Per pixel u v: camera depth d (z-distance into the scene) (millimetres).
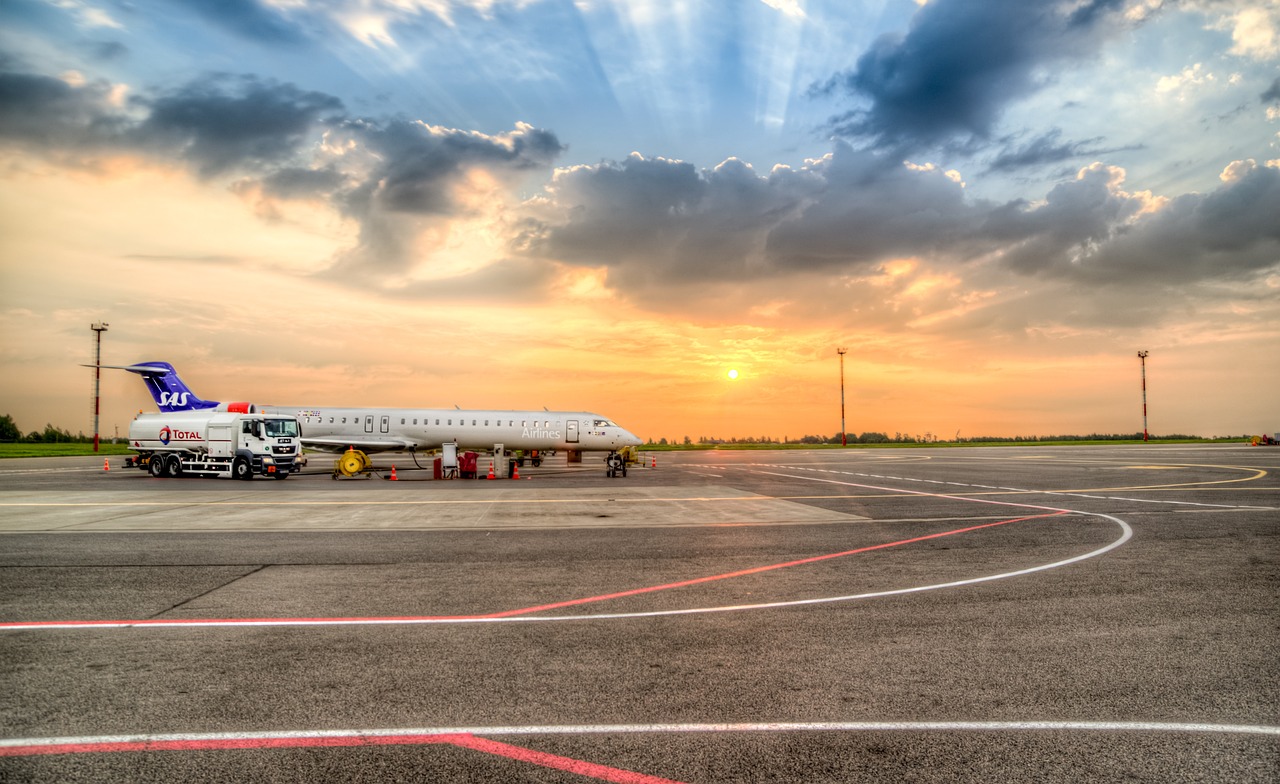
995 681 6344
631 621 8383
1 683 6309
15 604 9297
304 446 42719
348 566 11992
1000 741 5109
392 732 5254
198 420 35344
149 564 12180
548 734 5219
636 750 4953
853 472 39375
